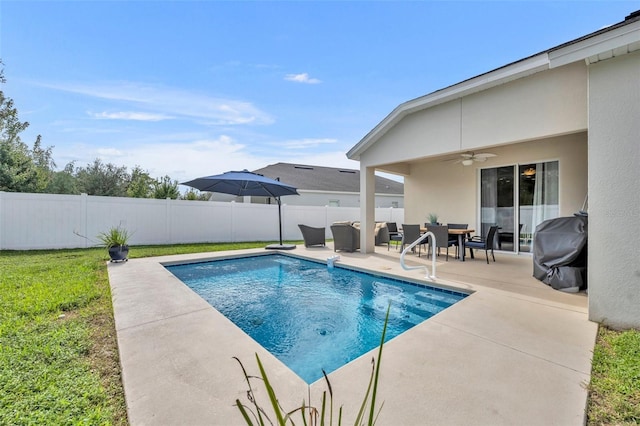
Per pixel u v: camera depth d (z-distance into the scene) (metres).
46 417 1.95
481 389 2.30
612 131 3.54
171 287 5.19
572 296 4.71
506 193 9.12
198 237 12.57
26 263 7.20
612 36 3.37
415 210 11.48
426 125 7.21
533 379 2.43
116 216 10.87
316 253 9.51
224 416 1.99
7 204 9.20
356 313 4.76
